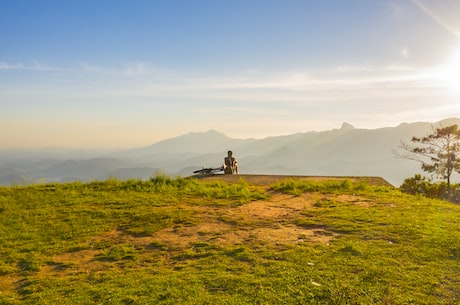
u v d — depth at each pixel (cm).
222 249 721
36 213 1051
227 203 1166
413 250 671
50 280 609
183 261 676
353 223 866
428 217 912
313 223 880
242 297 516
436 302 491
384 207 1055
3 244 793
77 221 962
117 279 597
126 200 1214
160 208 1106
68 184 1527
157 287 555
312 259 640
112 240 818
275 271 596
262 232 824
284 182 1538
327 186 1452
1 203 1169
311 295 514
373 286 535
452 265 605
